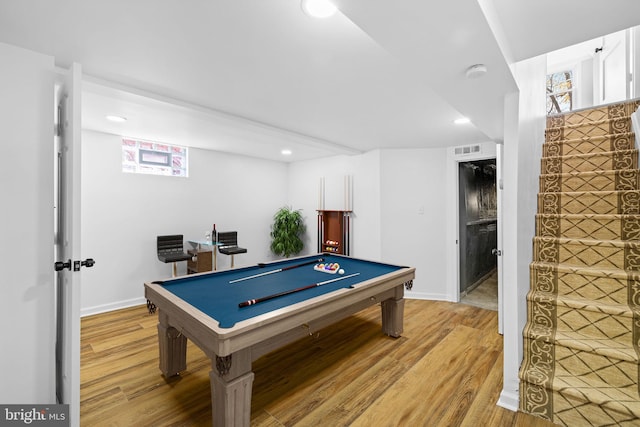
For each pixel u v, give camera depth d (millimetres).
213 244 4250
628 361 1560
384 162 4586
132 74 2066
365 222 4789
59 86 1892
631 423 1459
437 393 2100
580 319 1826
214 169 4879
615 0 1313
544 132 2980
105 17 1425
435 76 1724
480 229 4871
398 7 1106
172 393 2092
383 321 3115
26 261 1650
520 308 1966
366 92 2398
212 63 1904
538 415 1766
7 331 1600
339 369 2438
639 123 2412
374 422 1821
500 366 2459
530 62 2369
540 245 2215
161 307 2162
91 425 1777
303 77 2117
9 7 1336
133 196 4004
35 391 1672
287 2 1316
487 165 5043
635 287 1756
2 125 1603
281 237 5434
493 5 1332
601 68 4289
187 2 1313
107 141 3775
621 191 2146
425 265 4449
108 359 2551
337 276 2865
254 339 1660
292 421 1837
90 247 3664
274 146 4504
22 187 1646
